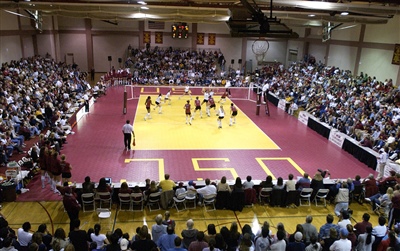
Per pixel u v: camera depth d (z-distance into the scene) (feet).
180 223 40.52
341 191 42.91
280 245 26.86
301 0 63.16
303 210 44.75
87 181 42.50
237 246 28.76
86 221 40.52
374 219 43.39
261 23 31.94
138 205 44.32
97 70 163.63
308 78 123.65
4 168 54.54
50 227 38.91
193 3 79.56
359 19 86.38
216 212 43.45
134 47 161.99
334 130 74.02
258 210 44.34
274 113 98.32
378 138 66.69
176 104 104.37
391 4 70.08
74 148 64.44
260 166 59.47
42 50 142.82
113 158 60.39
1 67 98.84
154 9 82.79
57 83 100.94
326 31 99.14
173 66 149.69
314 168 59.93
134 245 26.45
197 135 74.74
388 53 105.19
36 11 85.40
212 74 148.05
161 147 66.54
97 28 157.58
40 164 48.21
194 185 45.37
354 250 30.12
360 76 112.98
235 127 82.17
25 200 45.01
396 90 86.63
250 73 157.99
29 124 69.41
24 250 29.43
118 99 108.99
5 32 107.55
